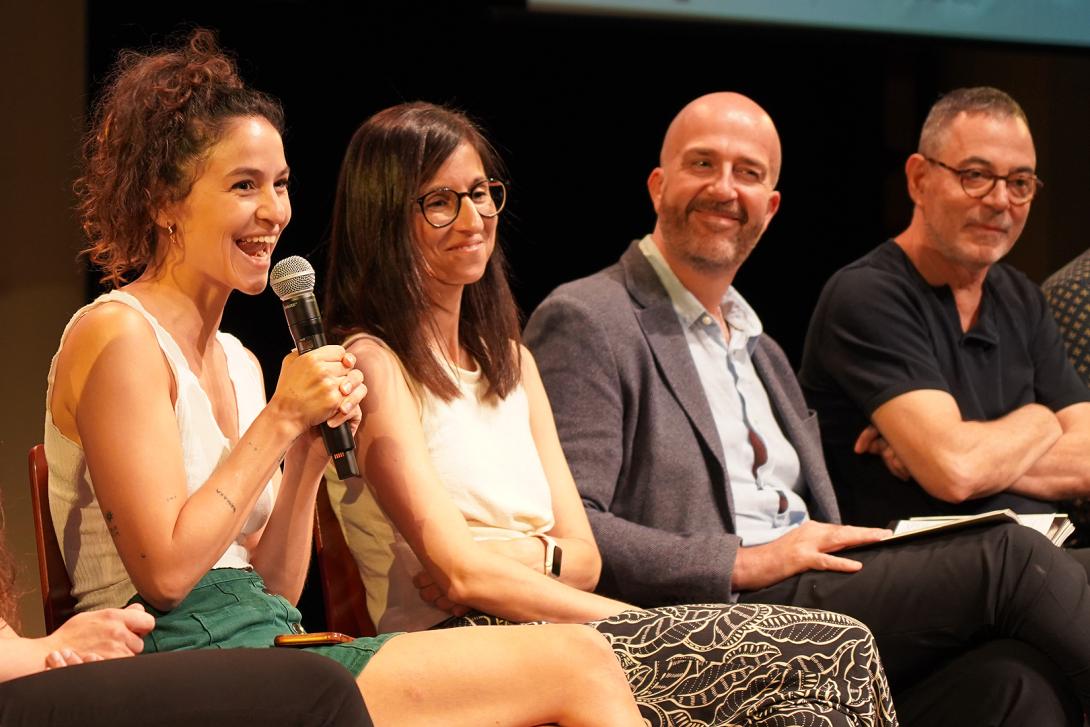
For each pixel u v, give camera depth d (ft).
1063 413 24.89
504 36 33.63
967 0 34.99
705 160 22.04
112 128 14.88
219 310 15.29
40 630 26.58
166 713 11.53
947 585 18.71
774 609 16.15
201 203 14.49
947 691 18.66
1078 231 39.22
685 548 19.62
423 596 16.81
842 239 38.32
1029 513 23.57
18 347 28.50
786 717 15.31
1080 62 39.11
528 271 35.22
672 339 21.27
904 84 38.47
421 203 17.63
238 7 30.01
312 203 31.09
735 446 21.74
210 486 13.74
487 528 17.33
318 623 28.99
